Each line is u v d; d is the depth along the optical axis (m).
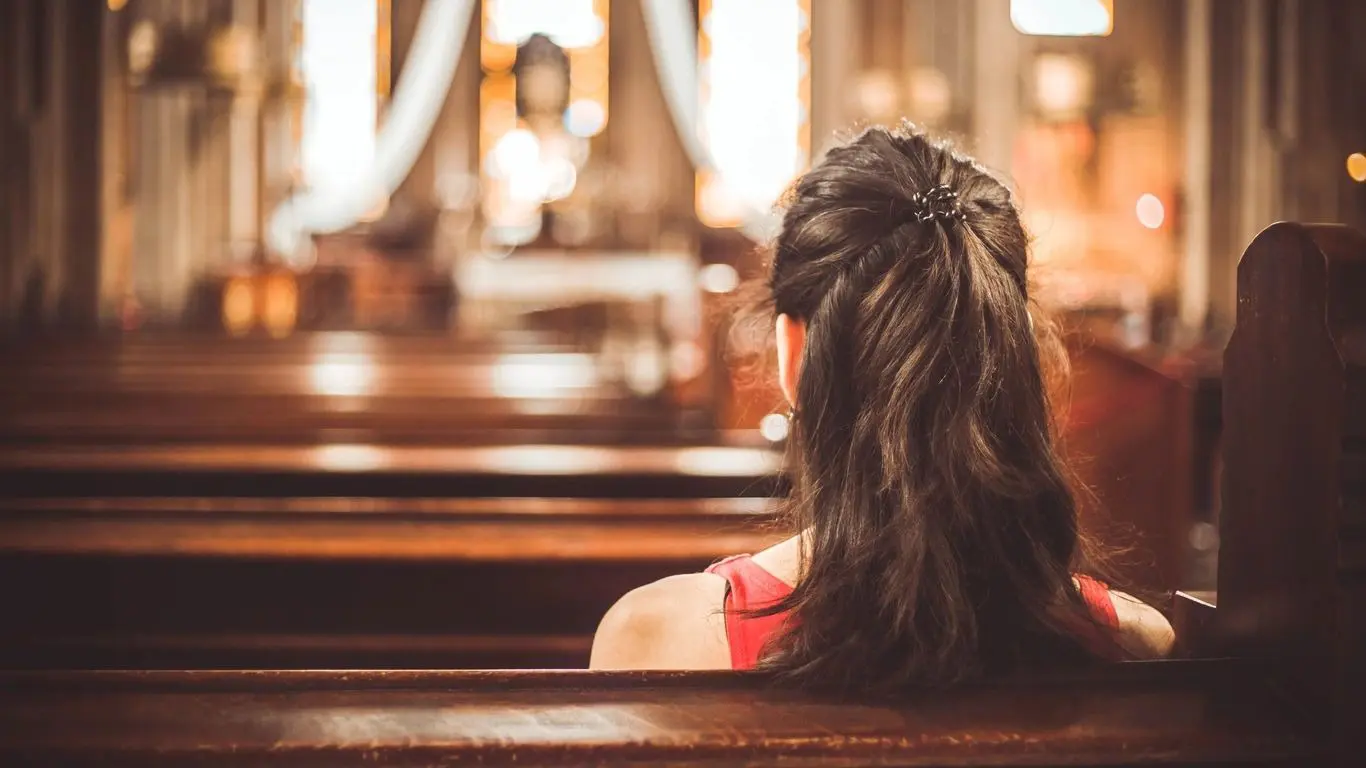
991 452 0.97
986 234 1.03
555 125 15.88
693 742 0.84
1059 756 0.86
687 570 2.16
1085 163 11.45
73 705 0.85
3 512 2.38
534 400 5.18
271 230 13.19
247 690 0.88
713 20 15.79
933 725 0.87
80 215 9.42
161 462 3.03
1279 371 0.96
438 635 2.18
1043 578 1.00
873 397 0.99
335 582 2.17
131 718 0.84
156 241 10.94
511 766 0.82
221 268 11.66
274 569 2.15
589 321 13.04
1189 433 3.75
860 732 0.86
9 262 9.13
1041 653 1.00
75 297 9.41
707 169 15.97
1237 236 9.39
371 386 5.66
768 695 0.91
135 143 10.81
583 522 2.40
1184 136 10.67
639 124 16.78
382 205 16.08
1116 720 0.89
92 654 2.15
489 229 14.93
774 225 1.12
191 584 2.15
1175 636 1.14
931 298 0.99
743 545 2.19
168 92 10.29
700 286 10.34
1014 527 1.00
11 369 6.09
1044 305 1.26
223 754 0.81
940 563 0.95
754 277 1.25
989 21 11.76
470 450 3.44
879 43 13.27
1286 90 9.12
